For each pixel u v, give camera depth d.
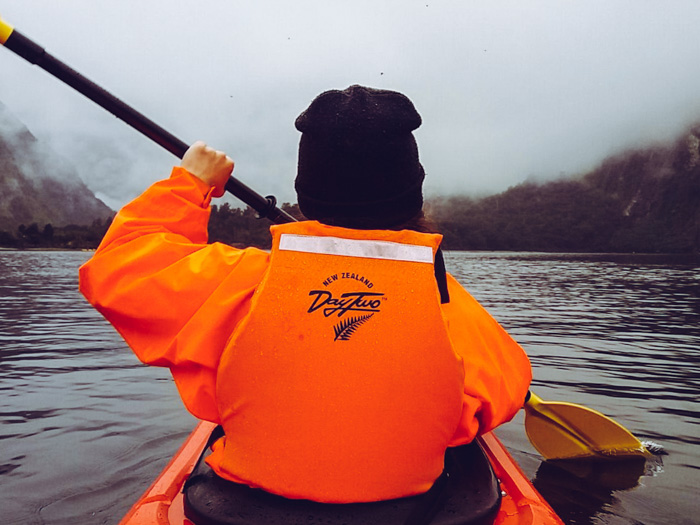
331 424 1.01
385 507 1.06
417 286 1.03
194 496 1.14
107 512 2.24
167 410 3.62
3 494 2.39
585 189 192.00
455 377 1.04
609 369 5.09
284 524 1.03
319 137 1.05
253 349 1.00
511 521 1.43
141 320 1.07
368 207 1.07
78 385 4.31
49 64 1.57
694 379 4.68
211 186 1.24
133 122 1.69
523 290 15.59
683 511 2.27
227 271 1.06
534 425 2.70
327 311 1.00
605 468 2.69
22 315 9.27
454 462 1.26
